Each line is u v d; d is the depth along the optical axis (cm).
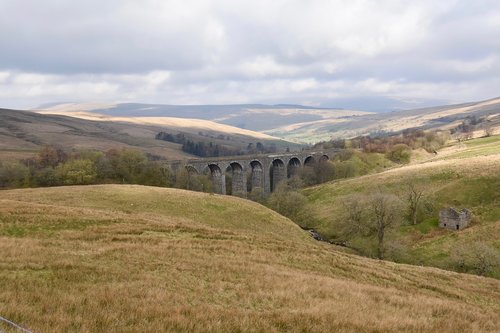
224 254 3084
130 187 7312
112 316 1355
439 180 9956
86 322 1275
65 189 6794
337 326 1573
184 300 1719
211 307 1638
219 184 14050
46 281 1759
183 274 2252
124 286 1798
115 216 4306
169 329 1312
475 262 5853
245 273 2473
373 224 7212
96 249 2647
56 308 1394
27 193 6306
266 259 3128
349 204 7944
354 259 3931
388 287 2972
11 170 10875
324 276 2864
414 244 7350
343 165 15175
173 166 12988
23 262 2041
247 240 3906
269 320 1542
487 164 10100
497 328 2016
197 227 4234
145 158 12306
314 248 4156
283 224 6844
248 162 14850
